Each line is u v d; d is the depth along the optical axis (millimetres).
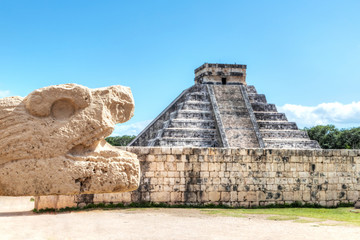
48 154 4895
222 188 19438
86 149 5160
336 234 11617
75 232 10914
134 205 18406
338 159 20969
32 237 9453
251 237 10867
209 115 46688
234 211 17703
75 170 4988
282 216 16078
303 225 13547
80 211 16672
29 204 19797
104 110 5180
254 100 52062
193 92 51062
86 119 5047
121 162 5297
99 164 5145
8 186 4785
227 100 50062
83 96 5035
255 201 19688
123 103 5457
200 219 14703
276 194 19984
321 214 17172
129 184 5332
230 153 19734
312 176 20531
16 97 5000
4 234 9656
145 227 12375
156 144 42312
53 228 11398
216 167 19516
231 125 46219
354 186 21000
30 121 4879
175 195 18922
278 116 49094
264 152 20125
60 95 4953
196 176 19250
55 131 4918
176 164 19125
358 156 21250
